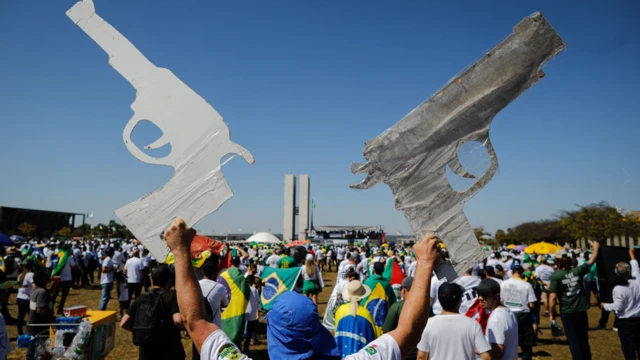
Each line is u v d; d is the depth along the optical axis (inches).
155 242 73.1
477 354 135.2
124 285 442.0
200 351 62.7
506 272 468.8
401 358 64.2
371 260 557.9
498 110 75.9
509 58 75.7
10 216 2183.8
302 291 372.8
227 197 74.7
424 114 76.4
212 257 337.7
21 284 348.8
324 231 1804.9
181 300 64.9
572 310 250.4
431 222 75.5
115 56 79.4
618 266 232.2
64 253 447.8
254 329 342.3
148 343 163.6
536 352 322.7
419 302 67.3
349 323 143.5
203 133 76.7
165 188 74.9
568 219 864.3
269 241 1120.8
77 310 208.4
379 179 76.7
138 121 77.6
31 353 179.9
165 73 79.0
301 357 67.2
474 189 75.4
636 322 225.0
